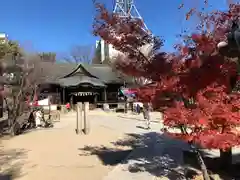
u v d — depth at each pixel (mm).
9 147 14039
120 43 8172
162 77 7227
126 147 13609
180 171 8852
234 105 6293
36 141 15703
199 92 6512
